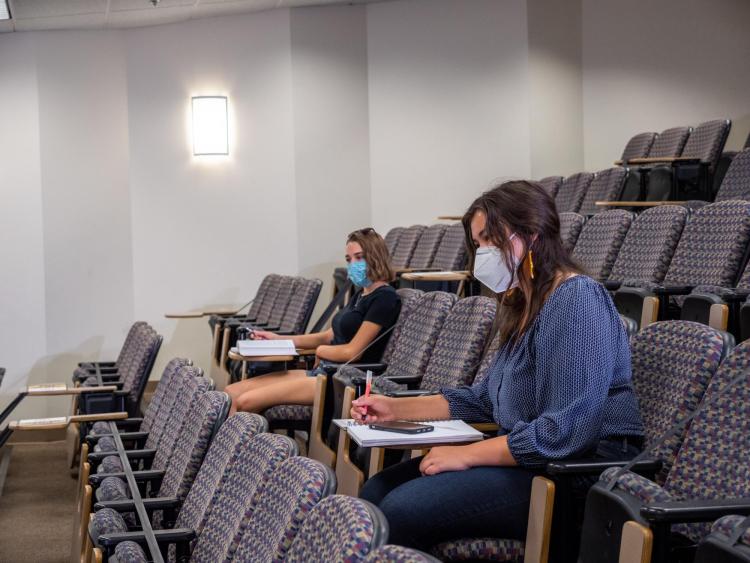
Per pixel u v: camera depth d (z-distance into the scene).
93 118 6.59
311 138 6.72
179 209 6.69
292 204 6.68
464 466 2.05
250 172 6.71
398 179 6.91
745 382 1.82
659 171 5.41
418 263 5.70
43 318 6.43
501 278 2.15
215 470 2.24
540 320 2.08
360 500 1.38
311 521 1.44
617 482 1.76
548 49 6.86
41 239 6.43
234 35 6.68
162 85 6.69
